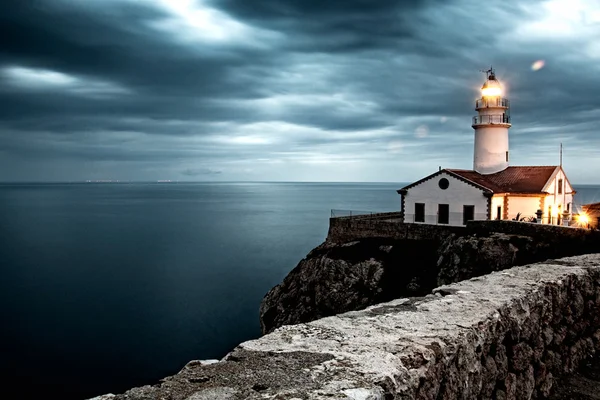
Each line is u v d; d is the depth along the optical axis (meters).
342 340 5.97
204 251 78.88
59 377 31.05
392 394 4.74
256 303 48.12
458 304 7.73
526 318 8.17
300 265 40.16
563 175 43.56
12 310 45.19
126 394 4.61
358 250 37.59
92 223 124.81
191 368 5.20
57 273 61.56
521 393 7.68
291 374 4.89
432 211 40.75
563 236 28.53
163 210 173.75
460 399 6.05
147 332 39.62
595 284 11.13
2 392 28.88
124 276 59.97
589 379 9.29
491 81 45.12
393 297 32.62
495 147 45.12
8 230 108.25
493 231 32.41
